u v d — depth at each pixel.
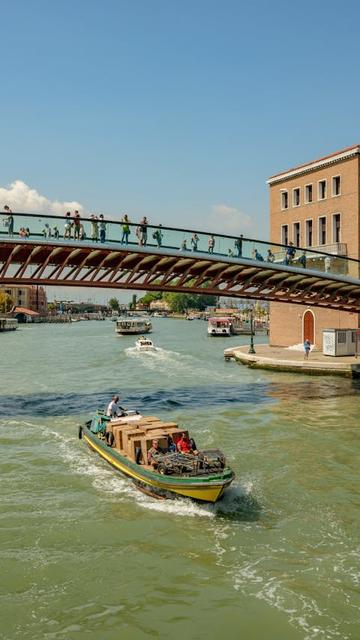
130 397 31.17
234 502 15.04
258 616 10.05
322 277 29.70
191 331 118.62
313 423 23.73
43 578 11.41
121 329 103.31
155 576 11.45
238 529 13.48
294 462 18.27
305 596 10.62
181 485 14.59
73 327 149.62
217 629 9.71
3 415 26.39
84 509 14.73
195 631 9.69
